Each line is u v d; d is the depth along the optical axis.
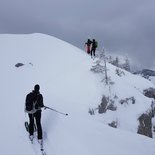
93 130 12.48
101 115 28.45
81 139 11.24
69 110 19.12
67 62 35.75
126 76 42.47
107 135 12.27
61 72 32.12
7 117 14.23
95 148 10.62
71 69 33.56
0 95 20.92
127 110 31.86
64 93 26.89
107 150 10.63
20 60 34.22
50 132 11.73
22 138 11.32
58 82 29.08
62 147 10.56
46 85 27.36
